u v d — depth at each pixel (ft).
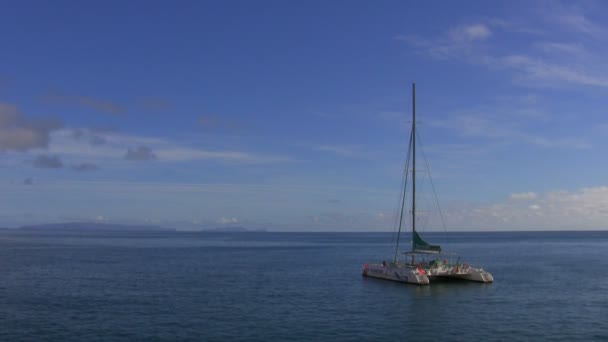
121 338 125.59
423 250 219.61
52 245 587.68
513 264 330.54
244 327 137.90
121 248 537.24
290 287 212.64
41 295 187.83
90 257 385.29
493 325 141.08
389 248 593.42
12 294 189.88
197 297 185.57
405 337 128.57
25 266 298.76
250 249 553.23
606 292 196.85
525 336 129.29
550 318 149.38
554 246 631.56
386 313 156.66
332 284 221.25
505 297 184.55
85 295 188.55
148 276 253.03
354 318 149.69
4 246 549.95
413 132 227.40
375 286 213.66
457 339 126.72
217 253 464.65
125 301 176.04
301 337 128.16
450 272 219.61
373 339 126.82
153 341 123.44
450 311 159.53
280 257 410.52
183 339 125.29
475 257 407.64
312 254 457.27
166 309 161.58
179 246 617.21
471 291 198.29
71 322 142.10
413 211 226.17
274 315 153.48
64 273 262.47
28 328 134.92
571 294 191.62
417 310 161.07
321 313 156.56
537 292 196.03
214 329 135.44
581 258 391.86
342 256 426.92
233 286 215.92
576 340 125.49
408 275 218.18
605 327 138.51
